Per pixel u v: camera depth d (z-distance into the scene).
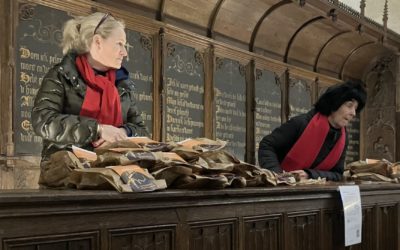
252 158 6.51
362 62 8.81
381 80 8.81
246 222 1.75
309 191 2.09
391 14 8.84
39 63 4.21
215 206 1.62
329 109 3.12
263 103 6.74
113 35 2.10
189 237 1.53
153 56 5.28
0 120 3.94
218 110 6.06
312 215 2.16
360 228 2.42
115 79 2.22
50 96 1.98
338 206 2.36
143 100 5.18
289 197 1.97
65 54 2.12
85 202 1.22
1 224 1.08
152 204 1.40
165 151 1.76
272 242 1.89
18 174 4.00
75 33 2.10
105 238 1.28
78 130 1.87
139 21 5.10
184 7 5.56
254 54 6.57
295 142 3.14
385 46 7.94
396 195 3.02
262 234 1.84
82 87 2.04
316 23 7.08
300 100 7.45
